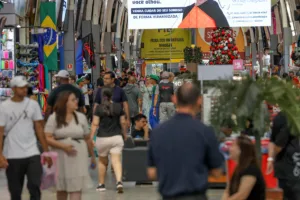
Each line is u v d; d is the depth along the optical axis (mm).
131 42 128375
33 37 46281
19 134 17031
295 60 75938
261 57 110812
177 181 11266
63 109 17625
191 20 45281
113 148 22672
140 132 26281
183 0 45281
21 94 17078
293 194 15695
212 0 45469
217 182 22219
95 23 78938
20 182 17250
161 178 11344
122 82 44156
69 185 17562
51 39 45562
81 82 44156
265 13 45688
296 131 15609
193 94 11547
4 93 34594
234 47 39062
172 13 45219
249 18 45719
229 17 45594
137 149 23203
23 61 42281
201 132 11375
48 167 17547
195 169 11273
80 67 63094
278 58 105062
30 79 41094
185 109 11562
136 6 45094
